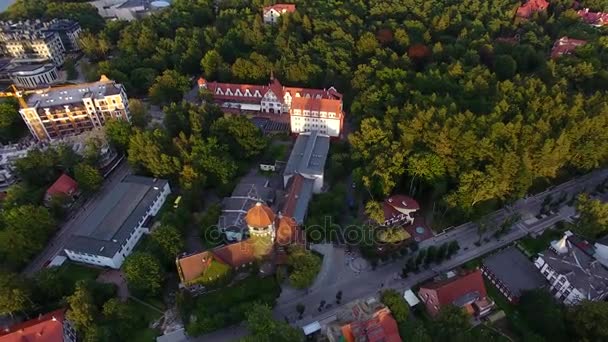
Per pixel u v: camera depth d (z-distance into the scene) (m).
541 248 133.88
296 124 181.12
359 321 106.12
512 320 113.81
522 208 148.25
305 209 140.00
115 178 166.12
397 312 108.25
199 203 147.75
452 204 135.00
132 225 136.00
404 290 123.00
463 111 172.62
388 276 127.44
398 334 103.44
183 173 148.75
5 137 185.00
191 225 141.12
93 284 115.88
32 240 131.12
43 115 177.75
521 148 144.38
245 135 165.62
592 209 129.62
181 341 111.44
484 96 180.50
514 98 172.12
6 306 107.81
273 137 184.62
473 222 141.25
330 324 110.69
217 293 120.69
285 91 193.38
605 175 161.00
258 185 153.50
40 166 155.62
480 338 102.88
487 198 136.62
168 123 173.25
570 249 122.69
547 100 164.75
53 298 117.81
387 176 142.12
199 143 157.88
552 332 106.56
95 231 133.75
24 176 154.88
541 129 148.62
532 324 110.75
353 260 132.62
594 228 129.00
